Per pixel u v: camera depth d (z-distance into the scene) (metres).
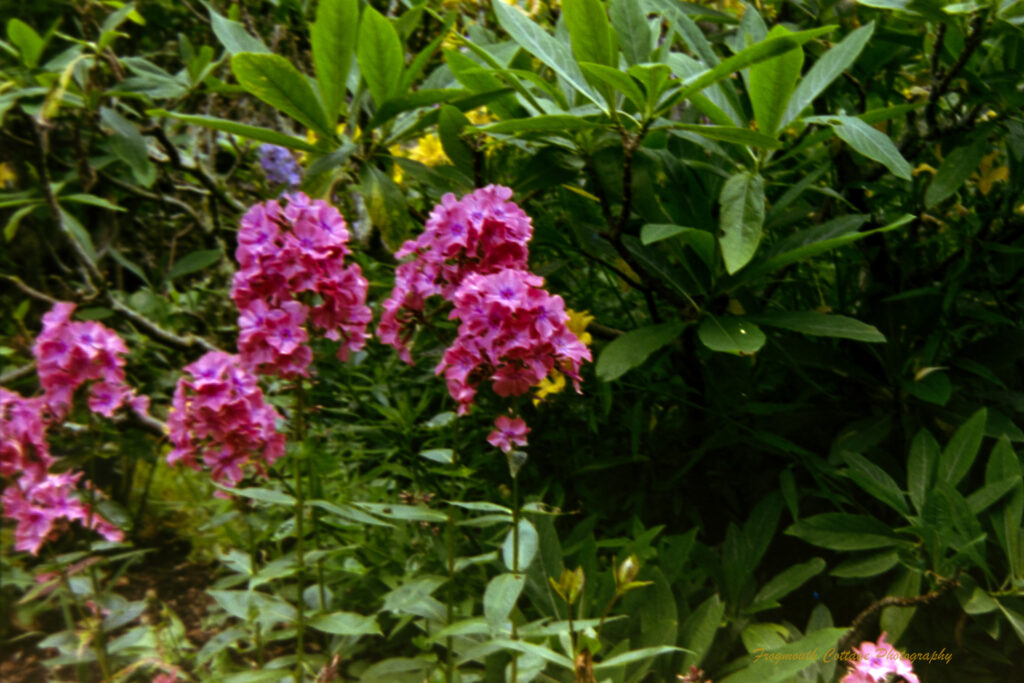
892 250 1.31
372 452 1.28
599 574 1.13
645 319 1.39
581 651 0.85
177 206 1.66
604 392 1.16
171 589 1.50
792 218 1.14
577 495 1.30
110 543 1.12
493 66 1.03
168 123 1.64
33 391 1.60
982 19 1.04
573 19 1.00
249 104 1.82
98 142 1.53
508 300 0.86
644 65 0.93
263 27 1.80
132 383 1.61
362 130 1.17
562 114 1.01
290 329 0.93
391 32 1.05
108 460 1.73
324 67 1.07
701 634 1.02
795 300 1.35
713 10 1.25
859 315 1.27
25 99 1.30
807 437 1.25
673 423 1.33
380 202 1.11
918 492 1.06
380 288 1.38
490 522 0.94
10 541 1.51
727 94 1.11
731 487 1.32
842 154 1.24
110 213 1.66
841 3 1.21
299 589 1.00
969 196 1.29
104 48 1.30
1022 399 1.18
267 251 0.93
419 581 0.97
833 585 1.25
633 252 1.12
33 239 1.78
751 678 0.99
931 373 1.15
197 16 1.70
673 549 1.13
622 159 1.11
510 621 1.00
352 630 0.97
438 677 1.01
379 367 1.35
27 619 1.22
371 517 0.94
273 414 1.01
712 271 1.11
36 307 1.78
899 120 1.30
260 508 1.25
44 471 1.09
